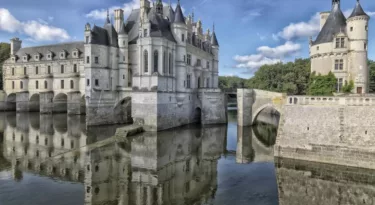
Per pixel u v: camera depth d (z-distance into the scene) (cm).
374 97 2555
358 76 4094
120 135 4422
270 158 3344
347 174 2486
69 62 7894
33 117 7069
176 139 4359
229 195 2181
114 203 1995
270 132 5128
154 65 4912
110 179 2530
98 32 5647
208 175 2691
